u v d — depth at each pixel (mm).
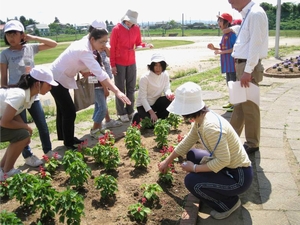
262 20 4312
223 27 6953
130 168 4648
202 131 3293
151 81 6273
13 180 3557
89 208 3689
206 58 19906
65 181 4336
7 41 4680
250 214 3588
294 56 16688
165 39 43969
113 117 7480
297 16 56594
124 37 6543
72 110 5324
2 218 2830
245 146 5012
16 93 4059
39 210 3650
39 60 21688
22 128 4375
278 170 4504
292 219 3471
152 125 6184
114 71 6703
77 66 5070
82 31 67750
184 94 3271
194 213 3570
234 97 4594
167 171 4184
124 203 3762
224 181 3396
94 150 4730
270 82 10250
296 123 6348
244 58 4645
